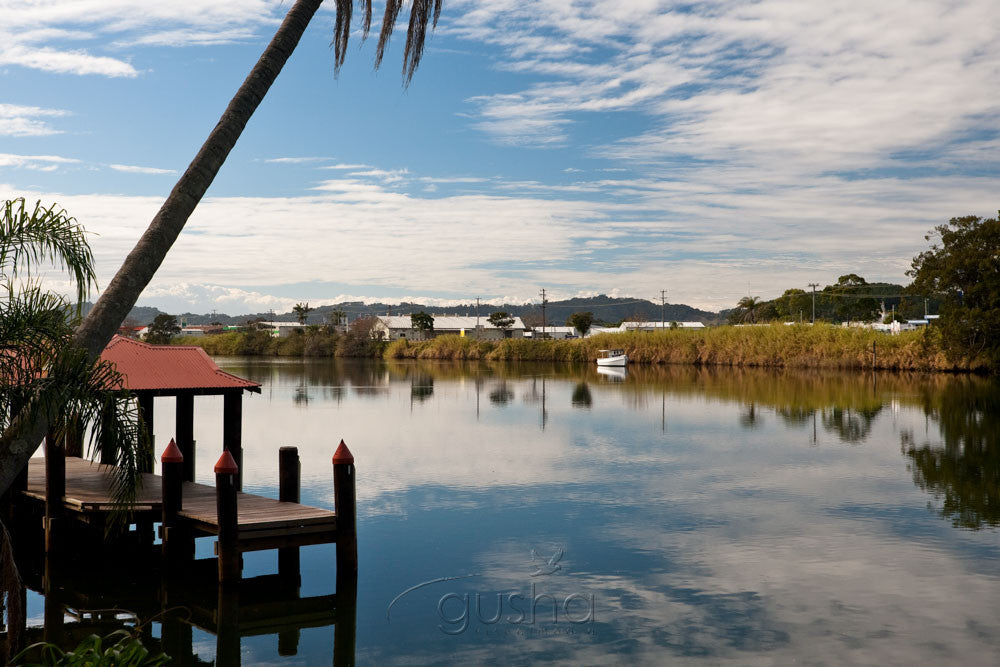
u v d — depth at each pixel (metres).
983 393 39.56
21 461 6.61
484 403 36.91
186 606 11.05
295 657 9.42
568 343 80.12
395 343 93.50
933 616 10.29
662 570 12.17
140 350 17.97
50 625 10.46
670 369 63.19
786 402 36.09
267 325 145.88
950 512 15.70
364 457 22.17
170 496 12.03
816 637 9.66
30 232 6.83
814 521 15.05
